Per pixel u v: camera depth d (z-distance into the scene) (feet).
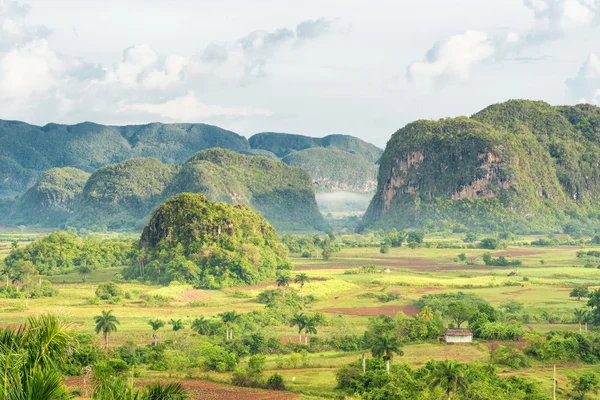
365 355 353.10
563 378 325.42
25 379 85.71
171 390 101.71
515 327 406.41
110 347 365.40
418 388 262.88
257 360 314.55
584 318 449.48
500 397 260.42
